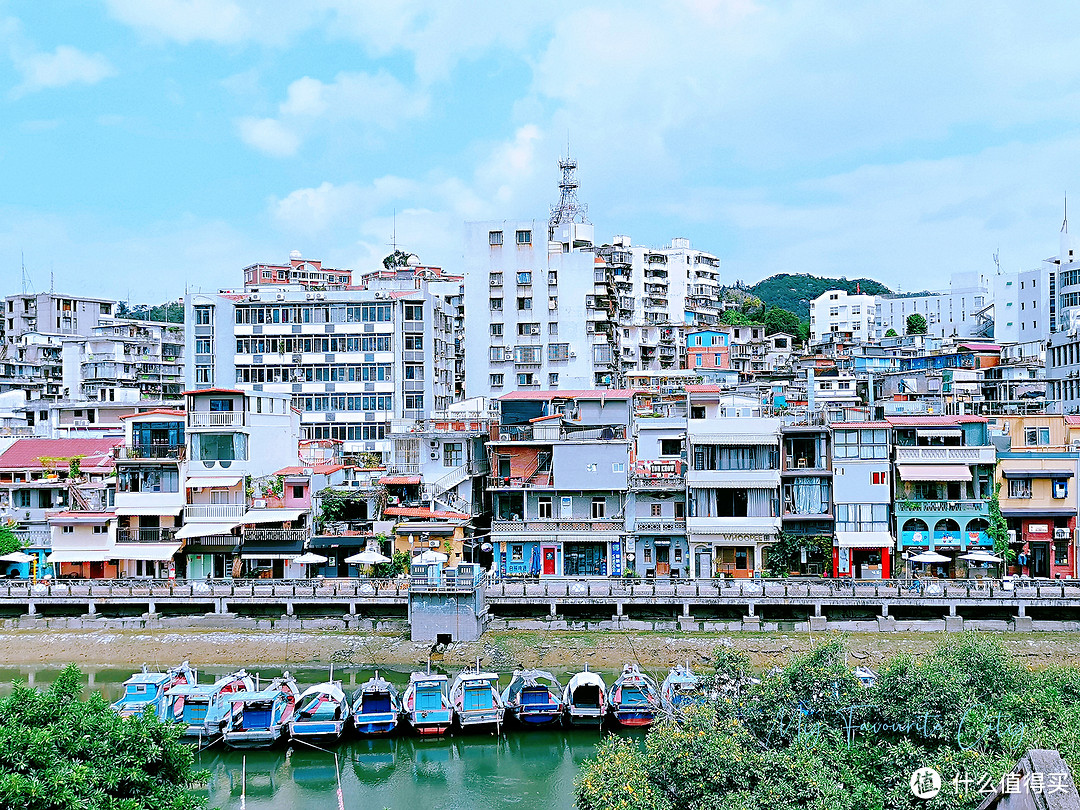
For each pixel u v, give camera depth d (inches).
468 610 2600.9
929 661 1459.2
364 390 4357.8
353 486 3348.9
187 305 4431.6
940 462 2930.6
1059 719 1239.5
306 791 1791.3
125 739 1194.6
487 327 4793.3
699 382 5108.3
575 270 4781.0
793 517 2955.2
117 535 3043.8
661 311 6427.2
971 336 7042.3
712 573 2997.0
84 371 5561.0
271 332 4429.1
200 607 2807.6
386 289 4916.3
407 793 1786.4
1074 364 4552.2
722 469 3014.3
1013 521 2935.5
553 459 3147.1
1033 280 6176.2
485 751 1987.0
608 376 4746.6
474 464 3511.3
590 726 2042.3
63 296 6230.3
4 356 5600.4
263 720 1955.0
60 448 3437.5
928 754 1188.5
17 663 2544.3
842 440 2967.5
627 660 2475.4
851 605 2632.9
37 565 3083.2
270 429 3346.5
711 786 1185.4
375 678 2100.1
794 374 5369.1
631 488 3075.8
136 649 2591.0
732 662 1672.0
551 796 1765.5
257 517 3041.3
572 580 2896.2
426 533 3120.1
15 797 1000.2
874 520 2938.0
